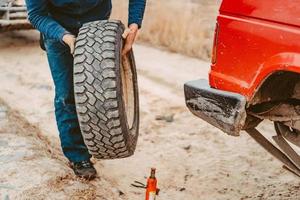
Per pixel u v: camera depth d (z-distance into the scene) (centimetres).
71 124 384
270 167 444
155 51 926
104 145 313
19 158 422
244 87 280
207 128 538
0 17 902
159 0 1183
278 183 415
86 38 312
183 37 965
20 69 780
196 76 761
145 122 557
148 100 636
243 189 408
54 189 378
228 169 443
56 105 384
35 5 332
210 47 914
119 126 305
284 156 319
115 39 312
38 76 739
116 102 301
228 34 286
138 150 480
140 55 890
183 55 899
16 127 505
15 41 999
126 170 438
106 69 300
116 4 1165
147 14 1095
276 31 259
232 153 475
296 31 251
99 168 436
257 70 273
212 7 1169
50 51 367
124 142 313
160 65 820
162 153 476
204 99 301
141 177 427
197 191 405
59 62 367
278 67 258
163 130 535
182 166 449
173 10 1095
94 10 362
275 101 299
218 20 292
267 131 524
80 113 304
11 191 370
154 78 739
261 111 299
